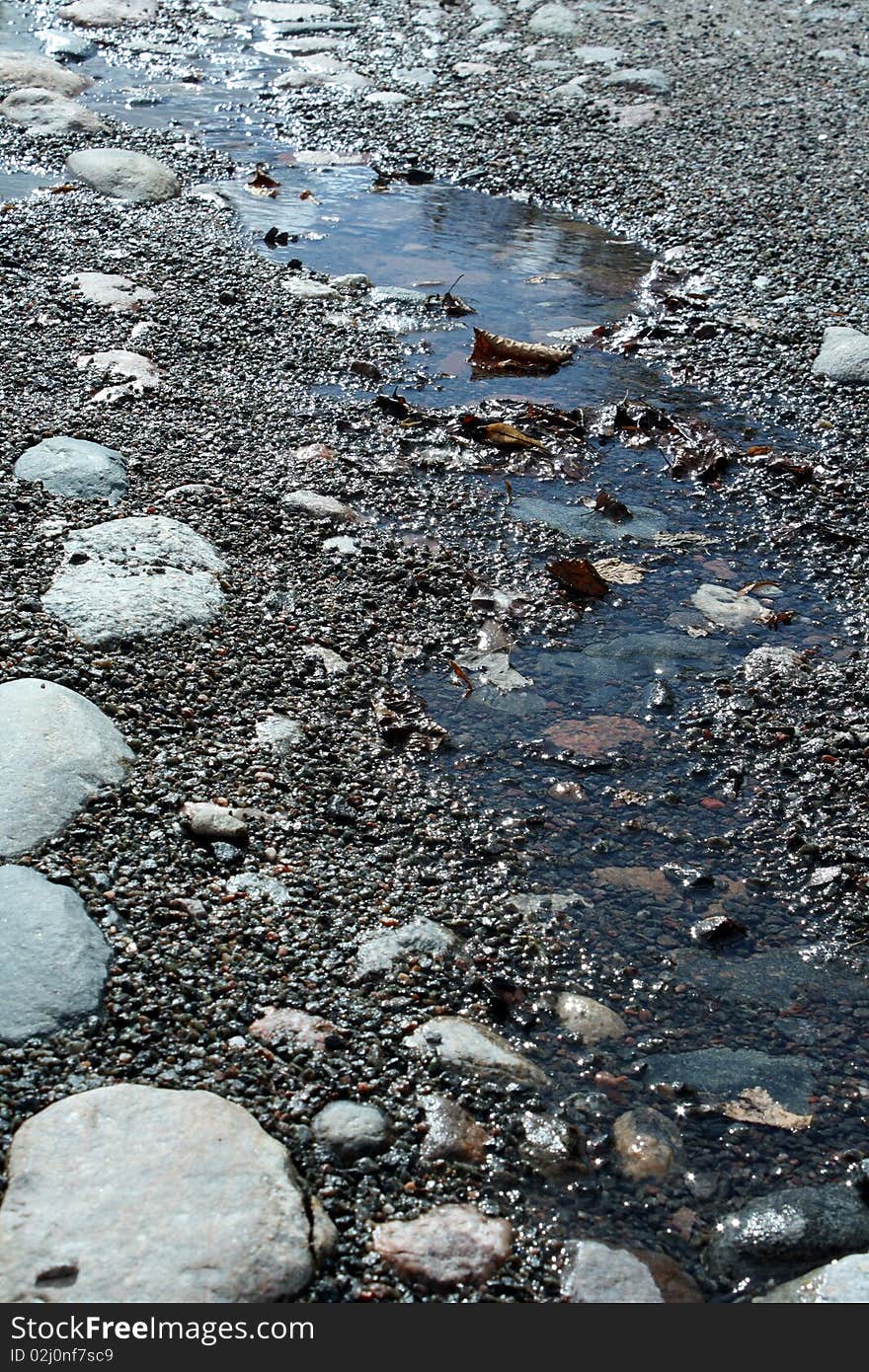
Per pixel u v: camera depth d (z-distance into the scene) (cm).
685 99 948
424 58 1030
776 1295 223
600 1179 240
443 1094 250
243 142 830
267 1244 215
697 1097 257
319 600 396
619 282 664
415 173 795
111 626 362
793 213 746
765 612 414
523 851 314
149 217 693
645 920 299
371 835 311
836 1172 244
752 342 601
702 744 355
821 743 355
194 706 343
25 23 1041
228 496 442
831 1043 271
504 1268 222
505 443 501
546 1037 268
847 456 508
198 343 555
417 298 626
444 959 279
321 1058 252
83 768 308
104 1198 219
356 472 470
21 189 711
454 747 346
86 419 482
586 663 386
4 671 338
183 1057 248
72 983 255
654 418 528
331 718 349
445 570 419
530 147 849
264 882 291
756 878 313
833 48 1082
